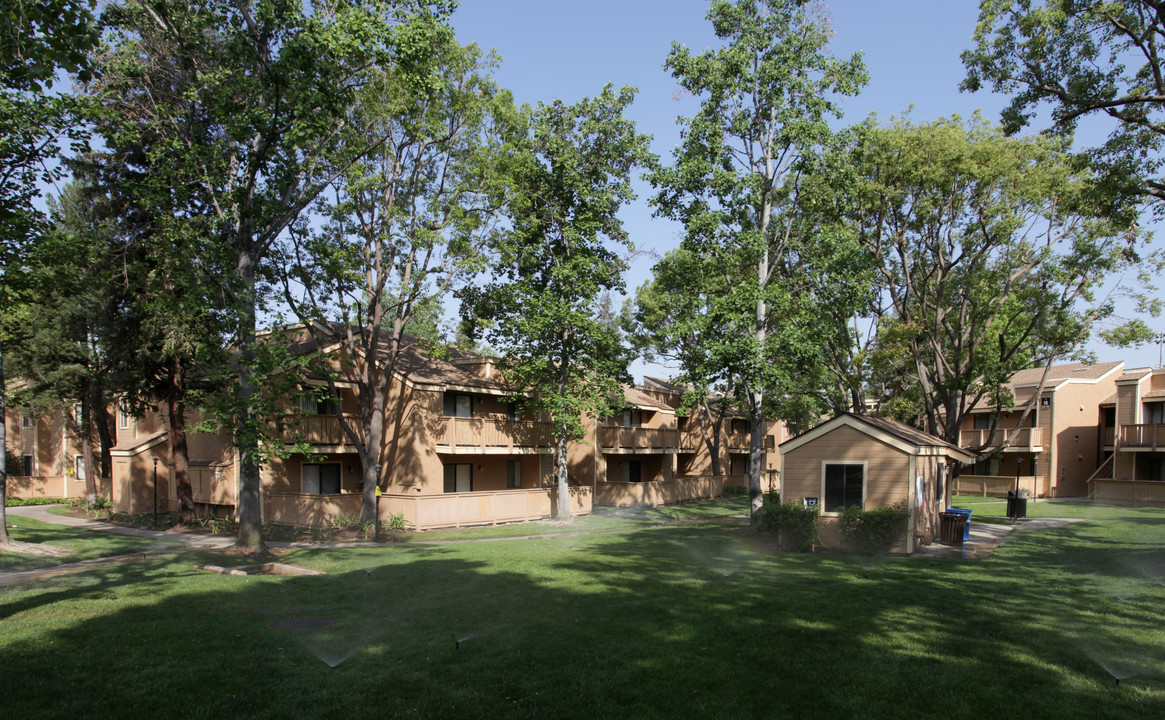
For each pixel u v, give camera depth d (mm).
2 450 18062
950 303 28891
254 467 18234
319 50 16359
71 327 25703
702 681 7680
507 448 30234
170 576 14336
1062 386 39344
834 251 21594
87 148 16516
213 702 6910
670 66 22812
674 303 24719
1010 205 24797
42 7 8977
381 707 6848
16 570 15305
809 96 21734
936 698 7250
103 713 6598
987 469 42938
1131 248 24891
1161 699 7230
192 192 18797
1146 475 36219
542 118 26781
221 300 17828
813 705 7047
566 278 25906
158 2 16750
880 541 17531
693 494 39719
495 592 12523
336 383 26562
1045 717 6785
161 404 31016
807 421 40750
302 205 19422
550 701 7066
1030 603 11562
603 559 16781
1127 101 15594
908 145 24672
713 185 22641
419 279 22984
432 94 20953
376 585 13219
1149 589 12789
